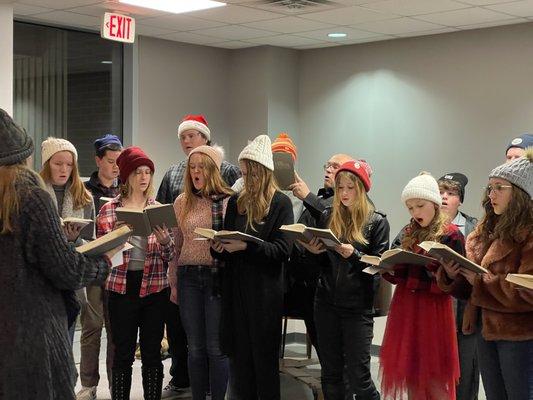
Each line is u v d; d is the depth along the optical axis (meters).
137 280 4.12
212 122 7.73
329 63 7.57
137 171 4.18
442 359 3.46
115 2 5.62
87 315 4.73
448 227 3.46
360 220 3.80
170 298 4.36
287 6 5.65
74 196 4.30
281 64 7.65
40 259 2.46
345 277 3.74
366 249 3.79
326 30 6.62
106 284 4.10
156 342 4.21
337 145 7.52
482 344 3.10
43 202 2.47
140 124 7.16
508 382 2.96
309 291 4.53
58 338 2.52
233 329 3.90
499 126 6.42
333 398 3.85
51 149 4.22
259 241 3.66
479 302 3.00
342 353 3.84
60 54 6.75
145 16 6.14
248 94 7.70
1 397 2.43
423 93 6.90
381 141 7.20
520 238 2.94
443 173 6.79
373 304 3.87
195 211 4.13
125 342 4.15
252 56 7.65
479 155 6.55
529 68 6.23
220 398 4.10
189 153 4.61
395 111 7.09
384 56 7.16
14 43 6.42
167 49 7.32
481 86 6.52
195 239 3.99
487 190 3.15
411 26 6.38
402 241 3.59
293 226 3.53
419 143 6.94
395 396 3.54
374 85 7.24
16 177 2.47
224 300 3.90
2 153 2.46
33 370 2.44
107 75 7.06
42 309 2.48
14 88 6.45
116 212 3.59
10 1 4.84
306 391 5.17
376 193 7.26
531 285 2.64
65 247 2.50
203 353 4.11
